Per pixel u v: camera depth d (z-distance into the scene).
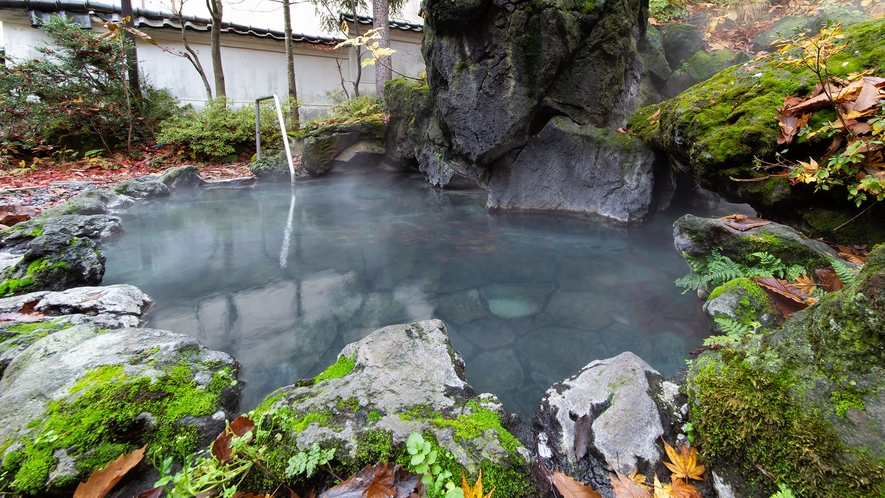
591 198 4.00
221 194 5.45
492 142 3.90
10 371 1.46
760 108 2.38
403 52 10.75
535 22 3.41
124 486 1.07
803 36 2.28
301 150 7.26
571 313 2.20
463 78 3.83
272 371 1.68
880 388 0.96
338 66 9.89
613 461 1.16
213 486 1.00
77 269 2.43
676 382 1.45
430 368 1.44
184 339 1.63
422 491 1.00
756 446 1.07
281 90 10.08
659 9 6.05
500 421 1.24
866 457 0.90
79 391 1.28
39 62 6.84
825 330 1.10
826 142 2.09
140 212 4.43
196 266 2.87
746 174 2.39
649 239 3.38
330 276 2.71
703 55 4.88
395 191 5.70
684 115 2.75
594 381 1.42
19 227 3.07
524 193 4.35
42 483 1.02
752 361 1.24
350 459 1.08
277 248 3.26
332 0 9.98
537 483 1.10
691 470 1.13
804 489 0.96
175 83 9.05
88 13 7.68
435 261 2.98
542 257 3.05
